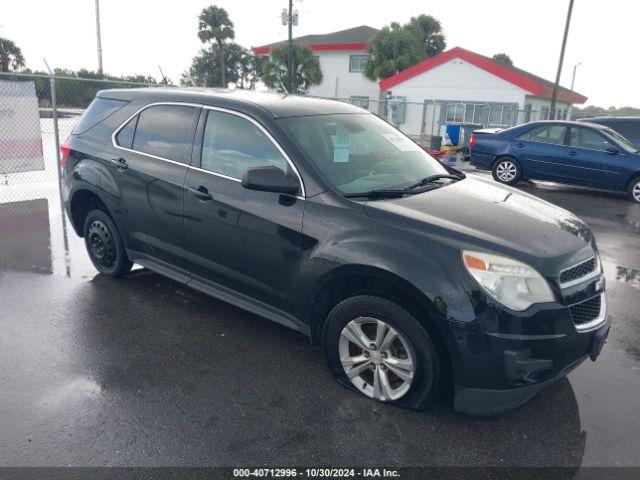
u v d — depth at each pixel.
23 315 4.27
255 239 3.54
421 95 28.77
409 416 3.05
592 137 10.66
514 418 3.08
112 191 4.54
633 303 4.94
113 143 4.59
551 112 25.59
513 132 11.63
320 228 3.22
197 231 3.93
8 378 3.36
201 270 4.04
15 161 7.64
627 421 3.08
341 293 3.35
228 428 2.92
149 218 4.30
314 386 3.36
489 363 2.74
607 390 3.42
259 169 3.25
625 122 12.87
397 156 3.98
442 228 2.94
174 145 4.13
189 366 3.57
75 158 4.91
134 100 4.58
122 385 3.32
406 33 32.06
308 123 3.74
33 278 5.08
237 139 3.75
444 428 2.96
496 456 2.75
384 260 2.91
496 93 26.84
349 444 2.81
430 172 3.99
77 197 5.00
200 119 4.00
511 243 2.87
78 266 5.45
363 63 34.69
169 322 4.23
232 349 3.82
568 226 3.28
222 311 4.46
